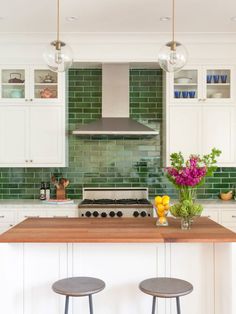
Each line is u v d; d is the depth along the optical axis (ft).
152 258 9.37
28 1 11.80
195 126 15.56
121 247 9.36
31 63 15.39
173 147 15.56
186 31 14.62
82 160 16.74
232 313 8.54
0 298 8.44
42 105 15.51
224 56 15.38
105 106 15.79
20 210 14.79
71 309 9.26
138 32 14.71
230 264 8.59
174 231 8.93
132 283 9.34
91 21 13.55
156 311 9.32
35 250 9.32
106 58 15.24
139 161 16.79
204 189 16.70
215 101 15.55
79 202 15.44
